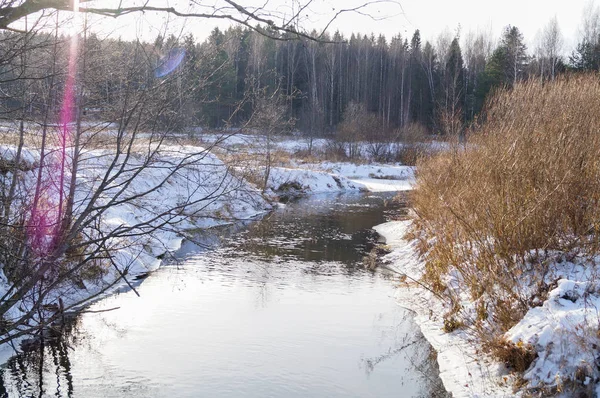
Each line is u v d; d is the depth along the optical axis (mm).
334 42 2678
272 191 27578
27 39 3957
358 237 16953
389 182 35938
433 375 7141
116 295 10367
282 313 9562
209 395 6559
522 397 5930
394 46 61844
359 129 44031
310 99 49812
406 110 54750
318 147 43625
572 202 7895
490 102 12773
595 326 5969
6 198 5887
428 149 27203
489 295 7738
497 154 9102
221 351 7855
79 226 3988
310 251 14758
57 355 7645
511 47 46344
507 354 6578
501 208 8102
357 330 8797
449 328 8352
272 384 6875
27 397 6422
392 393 6648
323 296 10625
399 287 11227
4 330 3824
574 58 41594
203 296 10492
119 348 7898
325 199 27734
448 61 54406
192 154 4297
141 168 4055
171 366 7344
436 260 10320
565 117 8992
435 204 12211
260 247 15211
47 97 5004
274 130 25281
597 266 7219
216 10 2787
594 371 5684
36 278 3938
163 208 15875
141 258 12695
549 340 6164
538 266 7535
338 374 7180
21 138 7121
